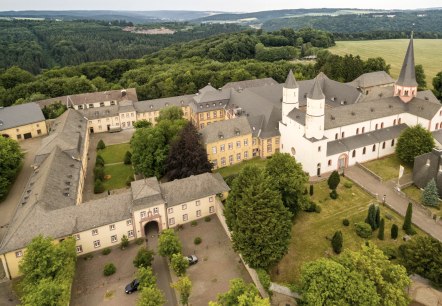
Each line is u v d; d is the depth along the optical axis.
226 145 107.62
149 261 68.25
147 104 151.12
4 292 64.88
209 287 64.81
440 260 58.19
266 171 80.25
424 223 78.38
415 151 97.00
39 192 76.00
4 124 132.88
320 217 82.19
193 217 82.62
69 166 94.19
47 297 53.12
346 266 55.62
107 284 66.06
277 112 114.38
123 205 75.75
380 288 53.03
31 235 67.88
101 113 146.00
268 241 61.84
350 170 101.94
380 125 109.69
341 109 106.81
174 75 196.62
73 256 65.69
